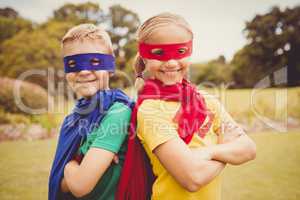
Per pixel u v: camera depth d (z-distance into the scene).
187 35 1.74
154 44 1.72
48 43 9.04
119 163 1.84
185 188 1.63
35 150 6.45
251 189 4.97
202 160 1.65
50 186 1.94
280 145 6.82
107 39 1.93
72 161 1.86
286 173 5.53
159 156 1.66
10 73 8.60
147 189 1.87
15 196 4.65
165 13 1.80
